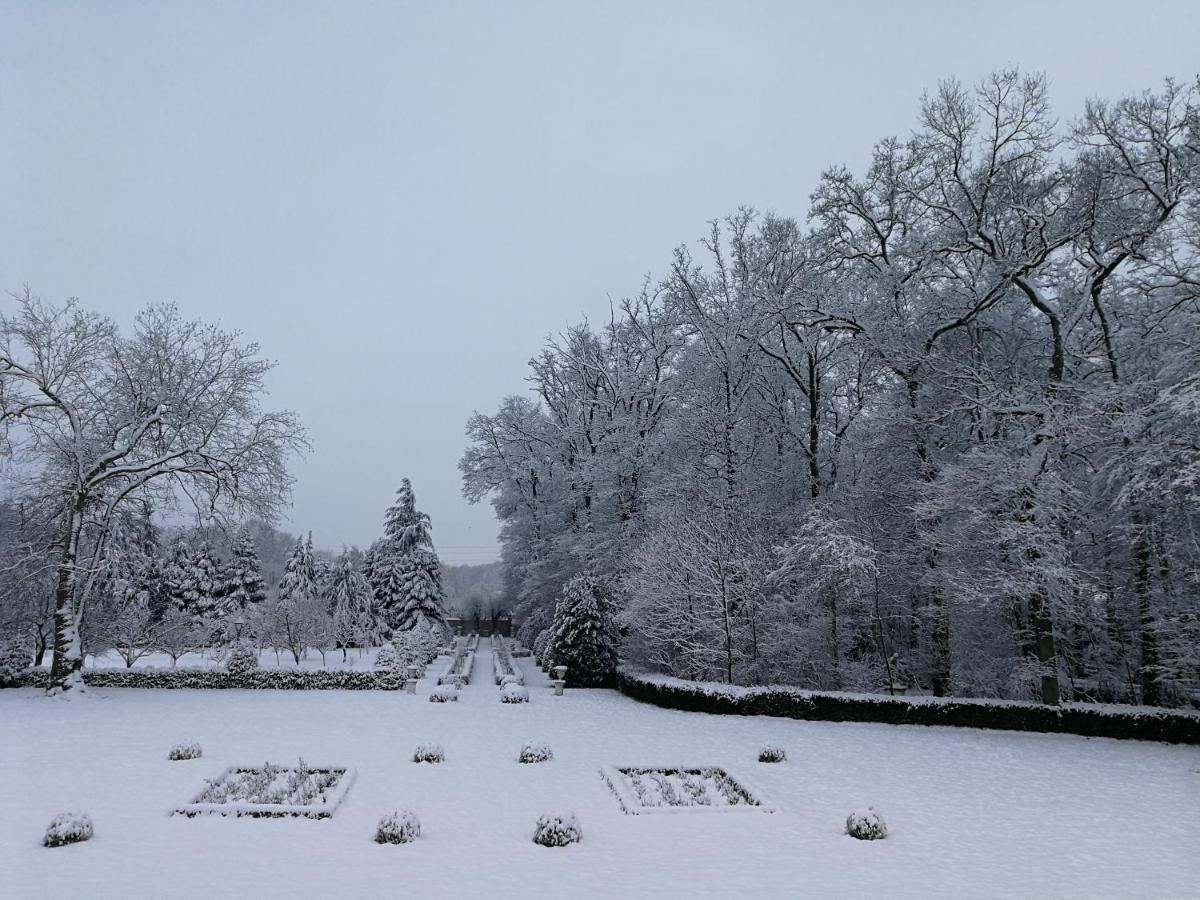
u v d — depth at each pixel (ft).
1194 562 64.03
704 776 45.19
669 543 85.25
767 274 95.45
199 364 88.74
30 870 27.55
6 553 81.82
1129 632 75.72
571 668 96.48
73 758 46.85
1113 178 72.84
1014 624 76.18
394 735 57.16
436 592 205.05
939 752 54.49
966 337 84.07
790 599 83.76
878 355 84.28
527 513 143.95
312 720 64.34
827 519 77.71
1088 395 67.05
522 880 27.63
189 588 196.34
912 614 80.28
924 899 26.37
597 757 49.90
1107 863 30.48
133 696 80.53
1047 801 40.47
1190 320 67.77
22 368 80.33
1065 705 64.49
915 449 80.53
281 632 132.67
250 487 88.69
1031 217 72.28
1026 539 65.31
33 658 100.22
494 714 69.77
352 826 33.83
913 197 80.38
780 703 70.03
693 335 104.83
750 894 26.55
